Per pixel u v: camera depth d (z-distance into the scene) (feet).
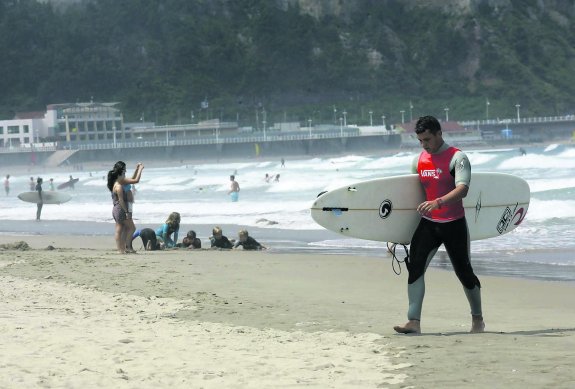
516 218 49.26
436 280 77.56
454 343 39.81
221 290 67.10
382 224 45.37
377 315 52.75
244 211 202.80
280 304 58.34
